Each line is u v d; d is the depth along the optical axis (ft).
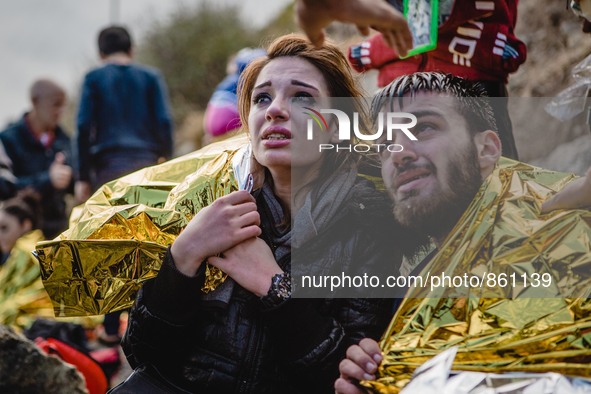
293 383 22.47
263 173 23.98
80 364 33.73
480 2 27.02
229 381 22.36
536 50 48.16
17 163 53.83
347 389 21.42
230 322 22.58
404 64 28.40
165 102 51.88
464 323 21.40
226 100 53.26
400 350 21.39
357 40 30.71
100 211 24.63
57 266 24.11
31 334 35.04
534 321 21.15
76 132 50.55
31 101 54.19
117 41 51.34
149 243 23.81
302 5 22.27
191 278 22.15
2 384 30.42
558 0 47.78
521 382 20.26
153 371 23.06
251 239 22.66
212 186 24.11
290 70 23.39
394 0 27.81
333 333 22.11
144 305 22.74
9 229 44.21
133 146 50.83
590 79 25.26
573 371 20.70
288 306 21.94
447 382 20.33
